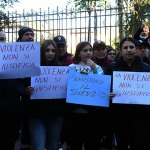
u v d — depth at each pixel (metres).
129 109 4.49
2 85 4.18
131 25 10.78
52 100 4.47
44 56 4.62
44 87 4.44
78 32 12.57
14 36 12.17
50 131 4.46
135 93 4.46
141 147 4.38
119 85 4.49
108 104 4.54
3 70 4.25
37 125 4.39
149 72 4.47
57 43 5.56
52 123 4.46
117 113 4.49
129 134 4.50
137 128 4.38
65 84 4.55
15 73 4.28
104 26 10.54
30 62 4.31
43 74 4.48
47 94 4.44
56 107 4.45
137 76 4.48
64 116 4.58
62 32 10.91
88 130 4.55
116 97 4.47
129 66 4.62
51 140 4.47
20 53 4.29
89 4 10.68
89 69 4.62
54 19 10.95
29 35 5.16
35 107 4.40
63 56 5.62
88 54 4.64
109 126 4.87
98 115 4.65
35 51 4.32
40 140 4.34
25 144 4.88
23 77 4.31
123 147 4.55
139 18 10.16
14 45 4.27
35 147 4.35
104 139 5.17
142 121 4.40
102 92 4.55
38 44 4.32
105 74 4.80
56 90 4.50
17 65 4.29
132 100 4.44
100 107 4.68
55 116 4.46
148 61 5.64
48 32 11.05
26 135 4.82
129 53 4.50
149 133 4.37
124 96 4.46
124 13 10.47
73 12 10.76
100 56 5.96
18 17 11.52
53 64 4.68
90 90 4.54
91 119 4.54
